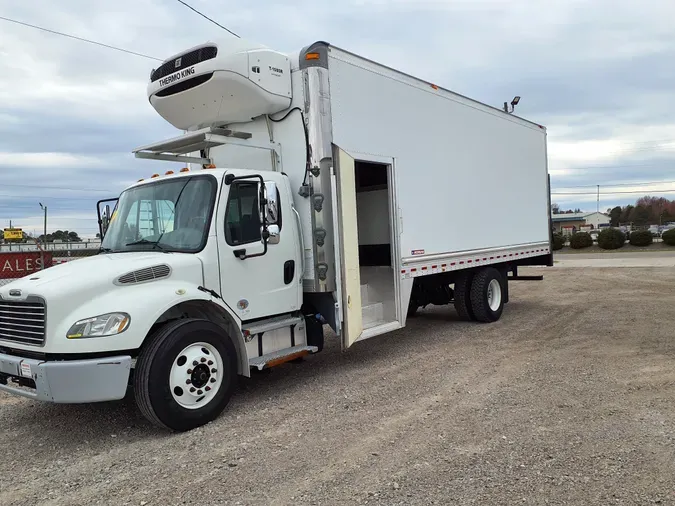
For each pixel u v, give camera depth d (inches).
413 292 380.5
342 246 240.7
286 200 233.5
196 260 196.4
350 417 193.6
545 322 379.2
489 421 183.0
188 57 235.8
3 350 190.2
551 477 139.7
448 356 283.1
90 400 166.7
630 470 142.1
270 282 222.8
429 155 310.3
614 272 776.3
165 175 228.4
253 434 180.4
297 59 238.8
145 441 179.5
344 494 135.3
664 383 219.5
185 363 185.3
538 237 456.1
